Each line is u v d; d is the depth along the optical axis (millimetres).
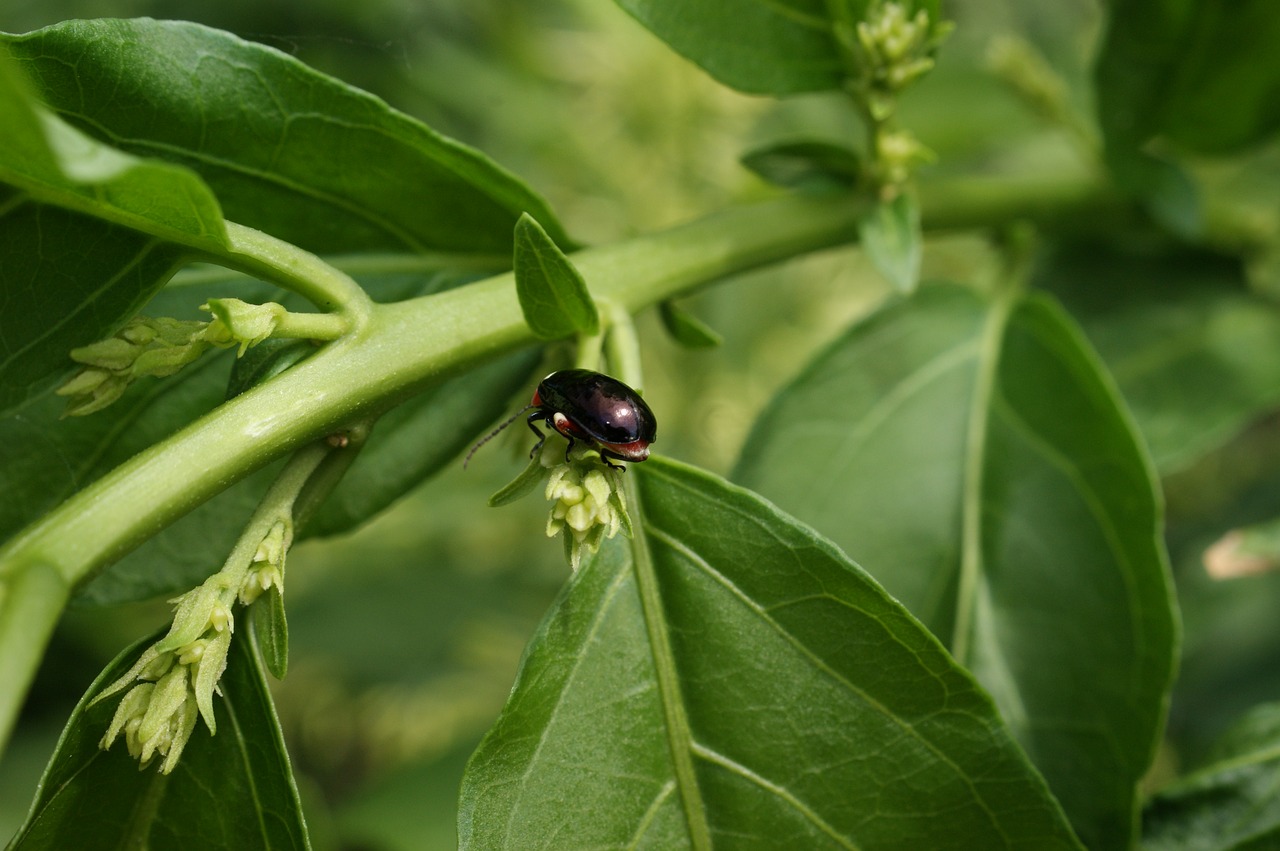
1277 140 199
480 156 162
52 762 149
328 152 162
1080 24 294
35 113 140
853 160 178
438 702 297
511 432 170
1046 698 172
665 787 155
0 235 151
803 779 156
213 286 165
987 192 196
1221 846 169
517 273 154
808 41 174
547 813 154
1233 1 188
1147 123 194
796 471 181
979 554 177
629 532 153
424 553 300
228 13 256
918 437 181
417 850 260
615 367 162
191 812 154
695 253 173
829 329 271
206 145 160
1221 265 200
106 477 147
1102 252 202
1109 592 173
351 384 153
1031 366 181
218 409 150
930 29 175
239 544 150
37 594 144
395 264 168
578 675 156
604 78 270
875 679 156
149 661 148
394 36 266
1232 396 192
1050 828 155
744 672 156
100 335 154
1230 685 251
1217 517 267
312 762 322
